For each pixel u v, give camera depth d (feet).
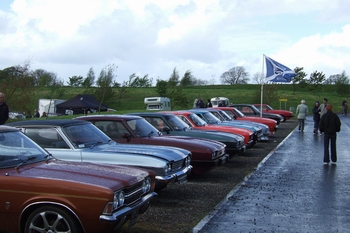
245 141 42.50
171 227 18.83
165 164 22.13
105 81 119.65
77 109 122.42
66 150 22.22
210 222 19.75
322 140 62.03
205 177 31.73
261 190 27.14
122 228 18.49
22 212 14.84
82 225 14.49
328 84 318.86
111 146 23.73
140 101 206.28
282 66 73.87
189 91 269.23
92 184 14.76
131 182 16.01
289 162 39.93
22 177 15.12
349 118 130.93
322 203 23.80
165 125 35.76
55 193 14.61
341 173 33.88
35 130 22.97
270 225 19.43
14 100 62.39
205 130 39.17
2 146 17.07
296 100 218.79
